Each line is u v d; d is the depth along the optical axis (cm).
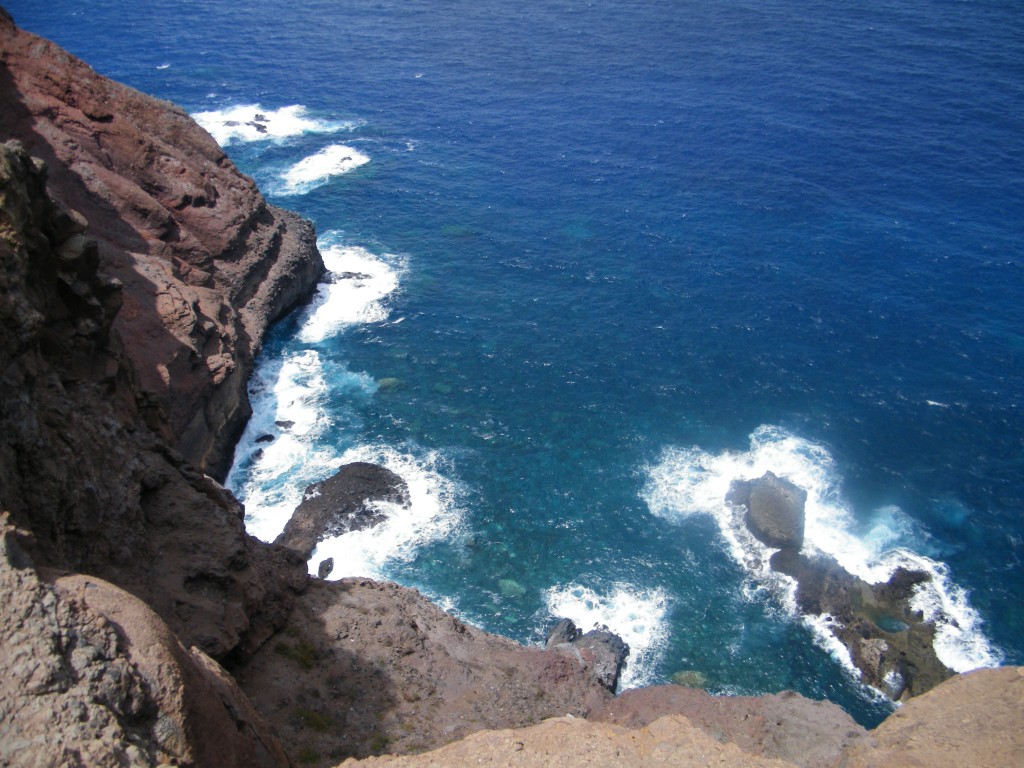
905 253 7694
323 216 8406
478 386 6391
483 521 5356
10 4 13250
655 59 11719
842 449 5862
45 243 3180
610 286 7419
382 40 12512
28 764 1491
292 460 5709
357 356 6638
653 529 5347
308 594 3847
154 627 1838
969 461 5766
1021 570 5072
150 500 3356
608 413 6162
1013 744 2073
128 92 6575
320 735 3094
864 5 13125
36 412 2739
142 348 4853
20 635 1634
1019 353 6575
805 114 10088
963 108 10069
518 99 10775
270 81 11206
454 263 7744
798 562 5100
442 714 3338
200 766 1777
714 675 4591
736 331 6869
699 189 8750
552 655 3891
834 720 3169
